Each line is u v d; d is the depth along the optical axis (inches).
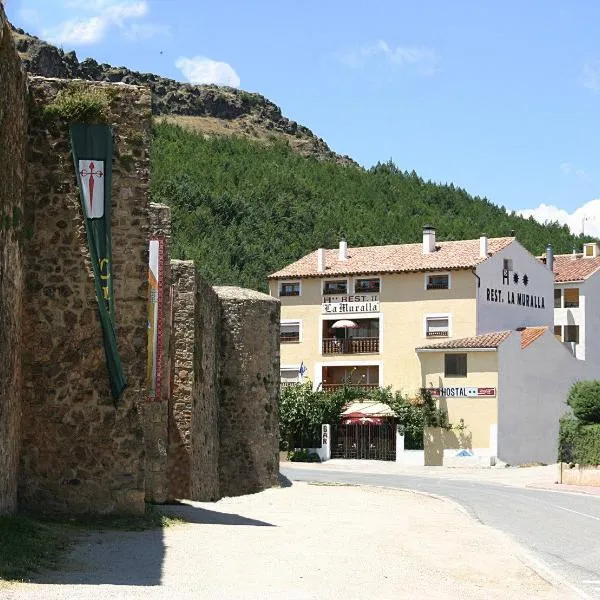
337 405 2460.6
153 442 842.2
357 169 6023.6
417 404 2368.4
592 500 1306.6
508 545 719.1
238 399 1205.1
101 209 663.8
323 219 4598.9
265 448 1216.2
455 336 2628.0
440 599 474.3
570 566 630.5
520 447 2315.5
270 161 5634.8
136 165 678.5
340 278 2792.8
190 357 953.5
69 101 667.4
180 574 492.1
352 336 2802.7
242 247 3973.9
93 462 653.3
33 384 652.7
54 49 5561.0
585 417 1673.2
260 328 1222.9
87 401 655.1
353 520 840.9
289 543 645.9
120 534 606.9
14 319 621.6
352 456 2440.9
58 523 616.4
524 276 2805.1
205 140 5925.2
